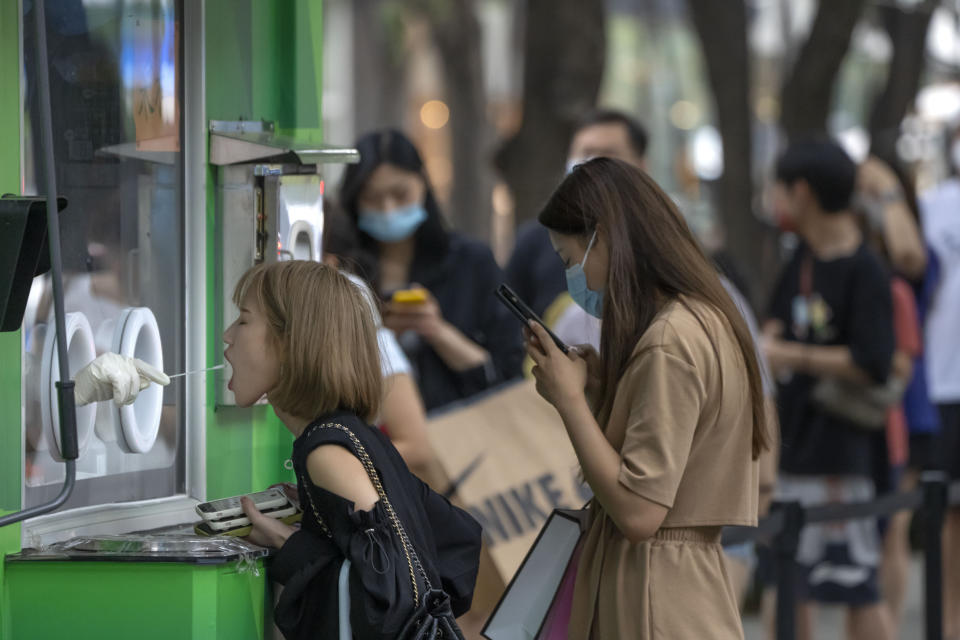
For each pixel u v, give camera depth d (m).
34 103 8.45
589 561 9.55
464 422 12.88
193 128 9.90
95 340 9.08
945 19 41.84
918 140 33.16
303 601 8.23
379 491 8.25
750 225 33.78
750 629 21.44
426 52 58.47
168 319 9.84
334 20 61.59
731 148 33.91
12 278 7.59
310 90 11.10
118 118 9.26
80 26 8.86
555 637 9.75
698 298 9.25
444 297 14.98
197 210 9.92
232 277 10.02
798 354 16.59
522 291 16.25
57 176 8.66
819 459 16.72
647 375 8.98
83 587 8.10
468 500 12.62
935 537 16.00
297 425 8.77
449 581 8.80
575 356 9.45
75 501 8.95
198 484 9.91
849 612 17.09
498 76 63.56
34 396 8.48
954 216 21.31
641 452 8.89
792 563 14.02
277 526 8.72
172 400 9.87
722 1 33.75
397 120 55.84
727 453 9.23
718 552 9.41
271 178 10.07
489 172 46.31
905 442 19.55
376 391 8.70
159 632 8.04
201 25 9.84
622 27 67.62
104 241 9.16
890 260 19.64
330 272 8.72
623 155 15.72
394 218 14.42
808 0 52.53
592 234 9.42
